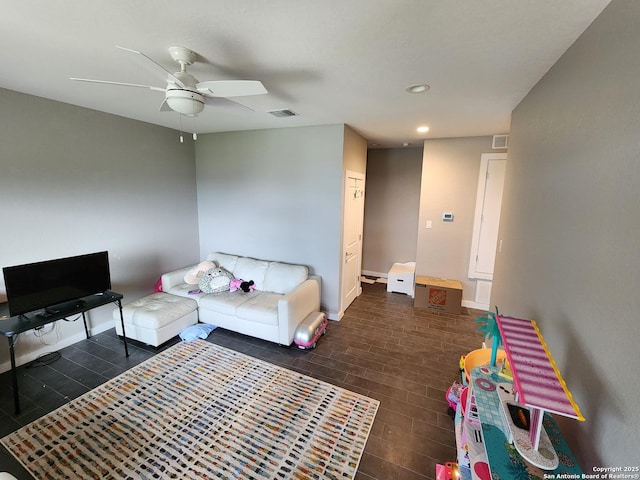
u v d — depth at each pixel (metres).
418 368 2.81
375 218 5.67
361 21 1.36
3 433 2.00
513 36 1.46
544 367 1.27
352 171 3.90
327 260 3.80
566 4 1.19
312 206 3.77
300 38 1.52
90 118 3.11
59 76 2.16
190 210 4.49
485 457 1.36
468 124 3.27
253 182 4.10
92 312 3.32
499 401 1.46
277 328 3.06
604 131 1.16
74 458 1.82
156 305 3.27
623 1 1.06
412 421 2.15
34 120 2.69
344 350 3.12
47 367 2.73
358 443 1.96
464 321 3.86
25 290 2.41
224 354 2.99
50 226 2.88
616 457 1.00
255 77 2.04
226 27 1.43
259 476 1.73
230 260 4.15
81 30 1.49
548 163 1.73
